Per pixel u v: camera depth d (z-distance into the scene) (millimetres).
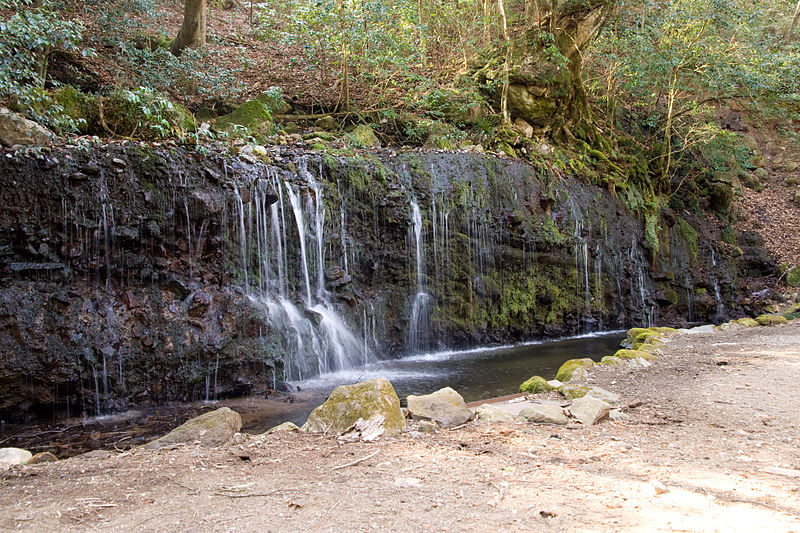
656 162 18031
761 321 11625
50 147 7398
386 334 10445
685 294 16156
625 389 6094
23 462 4289
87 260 7395
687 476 3408
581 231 13859
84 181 7461
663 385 6250
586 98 16594
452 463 3711
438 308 11219
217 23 18703
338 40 13430
